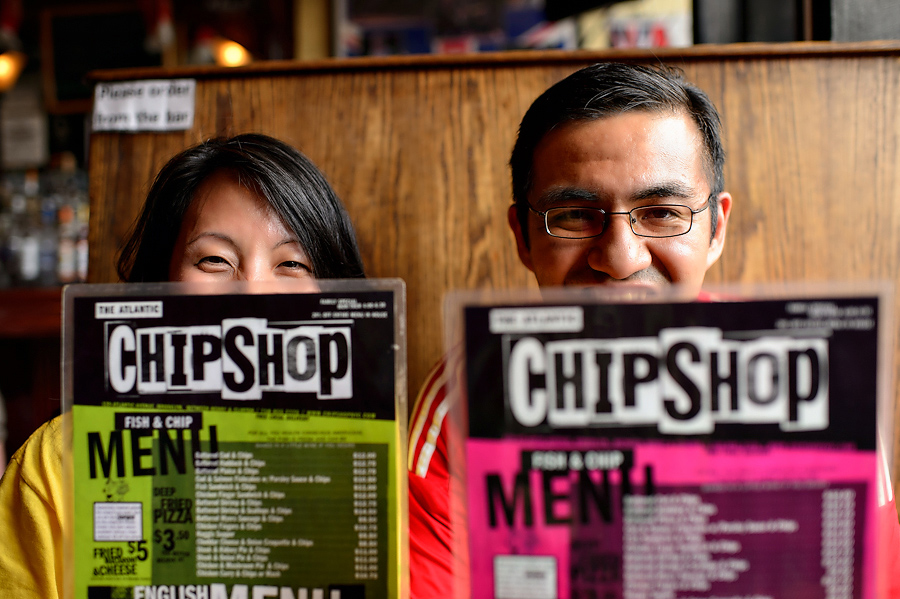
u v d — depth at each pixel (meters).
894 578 0.58
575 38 2.57
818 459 0.45
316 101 1.23
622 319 0.45
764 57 1.17
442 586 0.66
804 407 0.45
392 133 1.23
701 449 0.45
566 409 0.46
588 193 0.70
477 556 0.46
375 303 0.49
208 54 2.85
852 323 0.45
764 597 0.45
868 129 1.16
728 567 0.45
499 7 2.65
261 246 0.79
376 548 0.48
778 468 0.45
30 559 0.68
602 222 0.72
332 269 0.88
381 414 0.48
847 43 1.15
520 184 0.82
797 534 0.45
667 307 0.45
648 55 1.17
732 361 0.45
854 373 0.45
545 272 0.76
